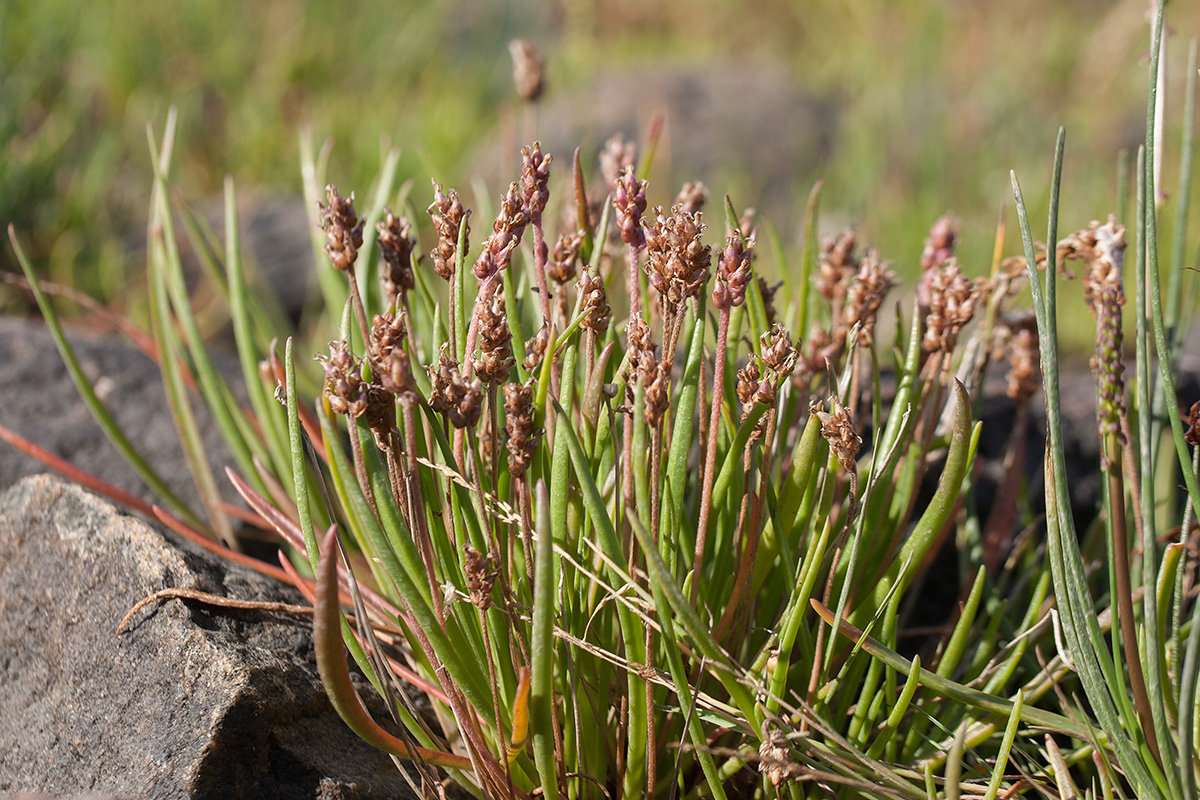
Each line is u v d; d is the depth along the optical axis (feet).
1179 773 1.52
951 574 1.90
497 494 1.54
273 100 5.59
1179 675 1.57
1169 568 1.56
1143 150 1.51
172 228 1.87
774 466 1.65
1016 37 6.28
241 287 1.86
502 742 1.54
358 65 6.27
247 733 1.58
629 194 1.52
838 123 6.16
